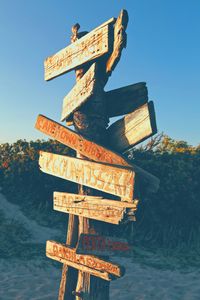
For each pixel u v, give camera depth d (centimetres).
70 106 354
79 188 350
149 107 299
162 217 1180
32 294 708
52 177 1398
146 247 1120
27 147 1586
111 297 708
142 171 291
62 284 361
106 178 301
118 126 325
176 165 1227
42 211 1380
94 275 323
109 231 338
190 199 1165
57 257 356
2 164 1614
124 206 286
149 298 709
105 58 317
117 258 1016
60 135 348
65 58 358
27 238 1125
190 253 1077
